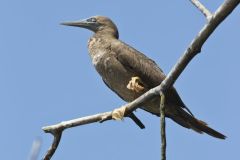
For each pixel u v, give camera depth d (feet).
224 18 26.40
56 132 34.04
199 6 27.32
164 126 29.35
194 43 27.89
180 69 30.04
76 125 34.58
